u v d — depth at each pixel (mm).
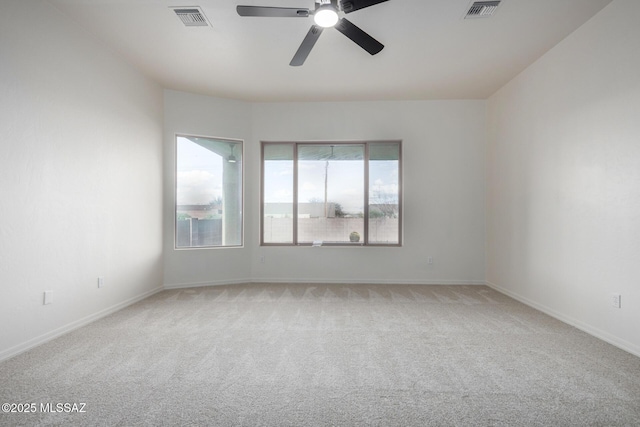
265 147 5309
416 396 1904
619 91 2641
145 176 4176
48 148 2740
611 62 2717
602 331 2805
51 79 2768
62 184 2891
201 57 3729
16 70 2453
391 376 2143
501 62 3824
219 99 4988
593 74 2914
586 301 2992
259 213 5223
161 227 4543
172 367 2258
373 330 3012
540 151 3682
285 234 5297
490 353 2506
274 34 3254
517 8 2824
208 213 4977
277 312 3570
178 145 4762
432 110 5098
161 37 3305
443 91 4742
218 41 3385
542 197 3643
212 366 2277
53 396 1889
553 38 3301
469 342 2725
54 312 2799
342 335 2885
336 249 5160
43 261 2691
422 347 2621
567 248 3244
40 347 2592
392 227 5230
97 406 1792
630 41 2539
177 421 1665
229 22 3045
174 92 4680
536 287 3748
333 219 5293
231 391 1953
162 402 1833
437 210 5082
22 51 2500
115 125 3613
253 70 4055
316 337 2838
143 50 3570
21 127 2496
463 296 4301
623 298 2607
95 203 3307
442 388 1992
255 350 2557
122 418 1687
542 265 3637
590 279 2943
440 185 5082
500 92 4602
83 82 3139
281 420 1680
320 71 4082
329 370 2227
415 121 5113
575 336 2865
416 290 4645
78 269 3074
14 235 2441
